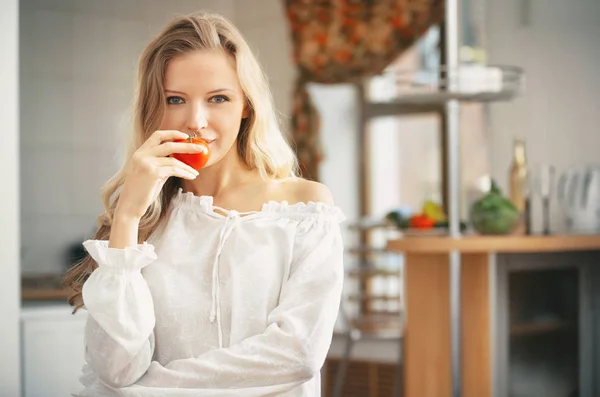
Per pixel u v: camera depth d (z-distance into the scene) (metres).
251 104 1.39
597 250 4.06
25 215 5.31
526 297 3.93
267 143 1.43
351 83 6.43
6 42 3.57
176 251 1.37
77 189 5.47
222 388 1.24
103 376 1.25
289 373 1.25
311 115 6.54
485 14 5.66
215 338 1.31
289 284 1.31
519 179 4.25
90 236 4.03
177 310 1.32
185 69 1.32
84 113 5.54
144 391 1.24
